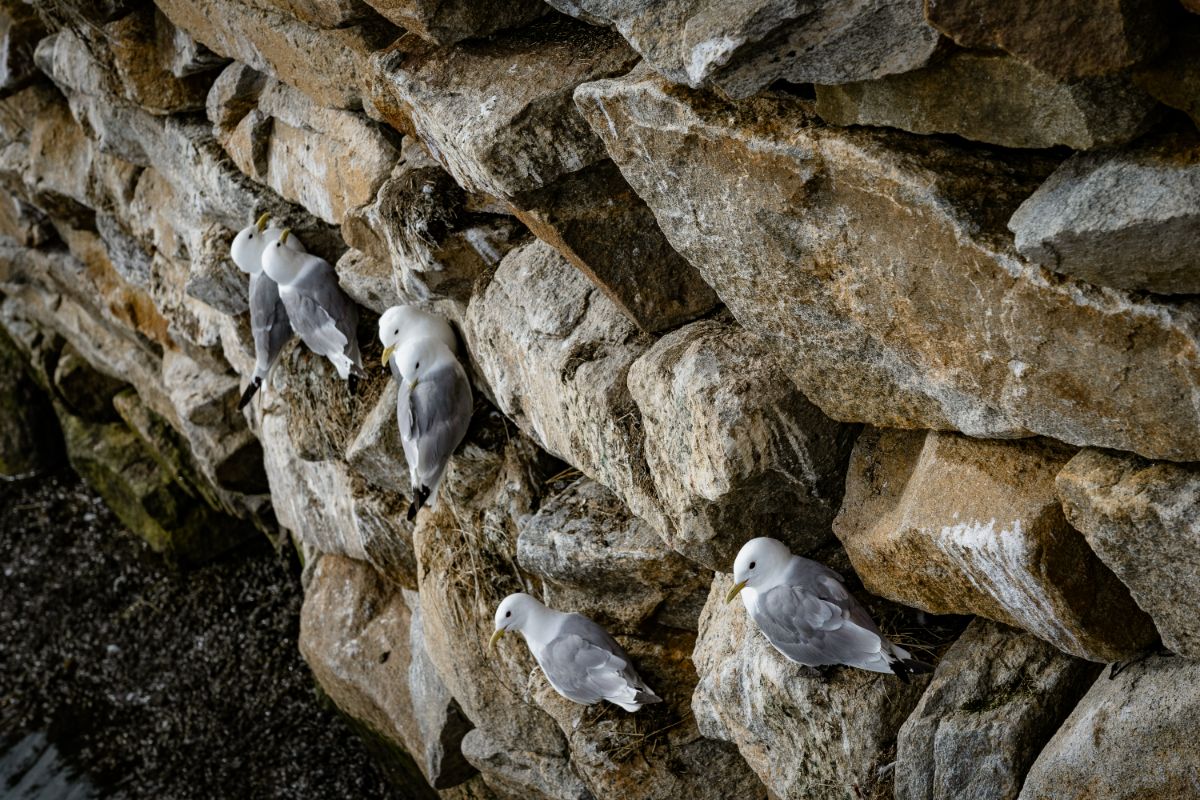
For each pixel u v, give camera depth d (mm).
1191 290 2344
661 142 3137
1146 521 2562
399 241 4734
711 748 4457
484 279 4707
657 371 3756
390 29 4723
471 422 5223
